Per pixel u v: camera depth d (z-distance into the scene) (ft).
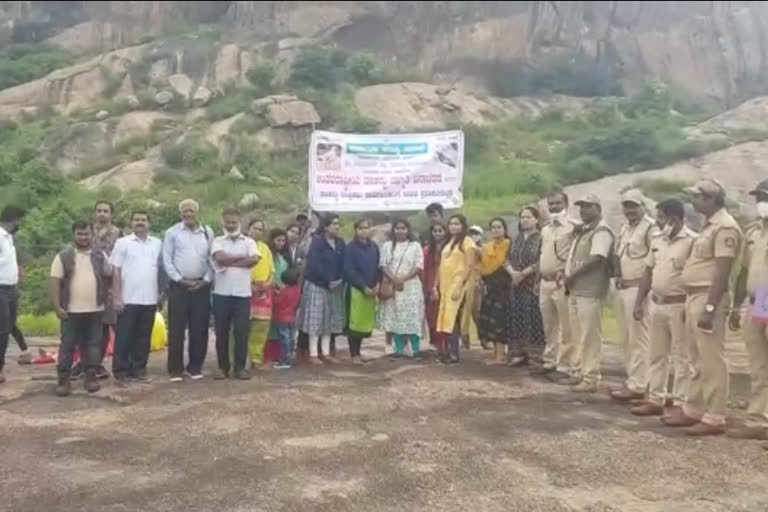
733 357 34.88
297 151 95.04
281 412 24.30
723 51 129.18
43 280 50.11
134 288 28.50
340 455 20.29
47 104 102.78
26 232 56.03
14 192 63.46
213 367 32.37
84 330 27.43
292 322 31.99
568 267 28.53
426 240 42.68
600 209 28.30
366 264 32.99
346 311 33.40
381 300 34.09
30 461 19.79
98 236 30.01
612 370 33.12
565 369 29.94
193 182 84.02
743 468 19.70
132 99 104.27
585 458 20.29
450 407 25.39
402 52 149.89
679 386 24.32
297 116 97.66
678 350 24.32
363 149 39.78
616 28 147.33
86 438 21.70
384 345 38.96
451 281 32.99
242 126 97.19
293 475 18.88
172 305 29.43
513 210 71.97
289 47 120.98
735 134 76.28
